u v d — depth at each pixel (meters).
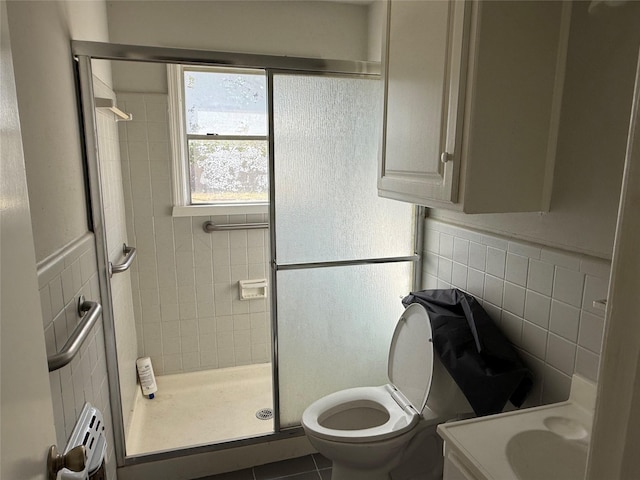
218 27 2.61
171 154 2.59
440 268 2.07
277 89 1.90
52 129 1.34
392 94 1.68
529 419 1.20
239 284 2.86
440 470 1.82
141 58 1.72
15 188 0.59
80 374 1.45
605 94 1.22
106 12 2.40
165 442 2.29
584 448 1.12
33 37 1.21
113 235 2.21
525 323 1.56
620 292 0.38
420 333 1.79
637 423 0.37
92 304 1.49
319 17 2.77
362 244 2.13
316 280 2.09
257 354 2.99
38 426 0.63
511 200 1.36
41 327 0.67
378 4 2.70
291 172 1.98
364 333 2.20
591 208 1.28
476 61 1.24
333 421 1.87
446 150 1.36
